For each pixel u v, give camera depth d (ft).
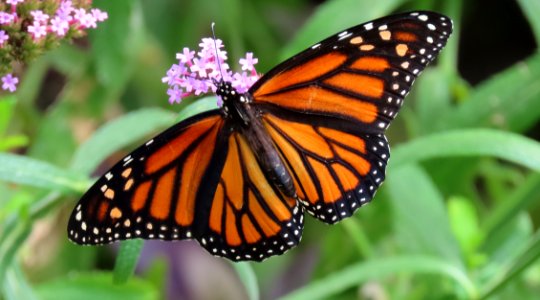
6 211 2.14
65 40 2.00
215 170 1.93
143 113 2.17
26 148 2.43
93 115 2.39
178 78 1.94
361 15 2.35
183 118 1.99
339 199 1.95
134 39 2.37
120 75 2.36
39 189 2.25
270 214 1.95
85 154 2.13
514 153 2.11
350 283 2.18
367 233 2.39
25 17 1.97
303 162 1.95
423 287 2.30
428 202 2.26
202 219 1.93
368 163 1.94
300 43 2.35
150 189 1.91
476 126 2.37
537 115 2.36
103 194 1.90
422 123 2.42
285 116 1.95
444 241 2.25
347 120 1.94
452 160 2.38
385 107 1.93
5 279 2.06
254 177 1.94
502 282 2.15
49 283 2.23
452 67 2.45
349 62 1.92
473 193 2.42
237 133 1.94
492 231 2.30
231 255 1.95
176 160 1.92
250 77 1.96
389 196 2.31
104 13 2.00
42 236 2.34
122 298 2.23
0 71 1.97
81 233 1.89
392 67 1.92
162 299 2.35
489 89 2.38
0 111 2.11
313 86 1.94
